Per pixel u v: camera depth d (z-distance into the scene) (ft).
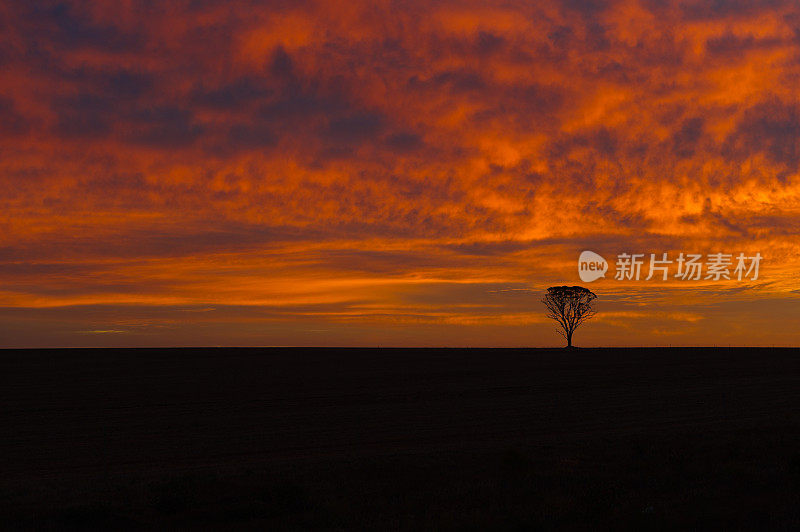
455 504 68.64
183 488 71.51
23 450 114.73
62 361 291.58
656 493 72.28
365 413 155.12
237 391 201.26
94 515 63.93
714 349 343.87
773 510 64.13
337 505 68.03
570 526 61.46
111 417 154.20
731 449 90.63
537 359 301.43
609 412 149.48
